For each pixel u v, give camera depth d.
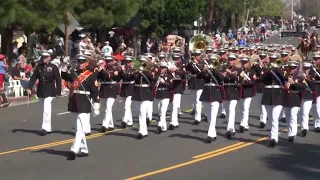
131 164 11.66
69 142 14.30
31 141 14.48
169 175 10.69
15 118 18.69
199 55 17.17
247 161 12.00
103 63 15.76
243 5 61.47
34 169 11.27
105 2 33.53
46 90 15.40
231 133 14.78
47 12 26.52
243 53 19.12
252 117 18.58
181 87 16.33
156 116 18.69
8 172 11.03
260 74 16.28
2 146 13.83
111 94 15.76
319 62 16.09
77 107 12.05
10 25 26.58
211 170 11.12
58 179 10.42
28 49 31.50
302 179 10.47
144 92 14.73
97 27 37.34
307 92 15.21
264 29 74.69
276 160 12.14
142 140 14.53
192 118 18.36
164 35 45.66
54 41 34.09
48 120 15.48
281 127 16.69
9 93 23.41
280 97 13.66
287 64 14.20
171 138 14.82
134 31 42.91
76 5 29.97
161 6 42.62
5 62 22.28
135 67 16.52
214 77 14.05
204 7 51.00
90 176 10.62
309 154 12.81
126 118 16.58
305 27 96.25
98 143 14.11
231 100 14.69
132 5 35.25
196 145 13.82
